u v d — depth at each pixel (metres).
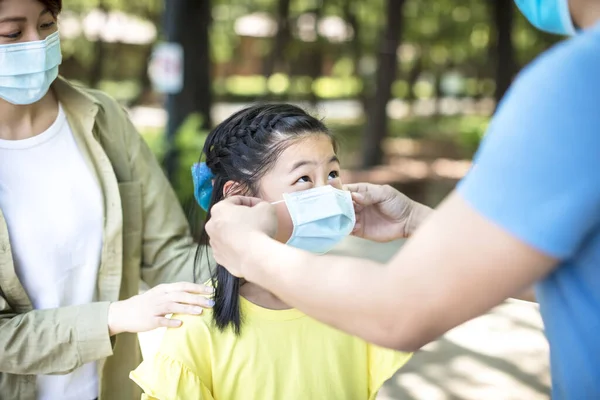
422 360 4.25
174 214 2.17
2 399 1.84
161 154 7.07
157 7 15.25
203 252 1.98
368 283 1.04
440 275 0.98
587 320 1.01
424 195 10.59
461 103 22.92
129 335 2.10
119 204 1.95
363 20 17.05
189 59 8.48
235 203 1.38
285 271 1.14
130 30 16.27
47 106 1.89
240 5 18.14
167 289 1.68
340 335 1.67
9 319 1.78
